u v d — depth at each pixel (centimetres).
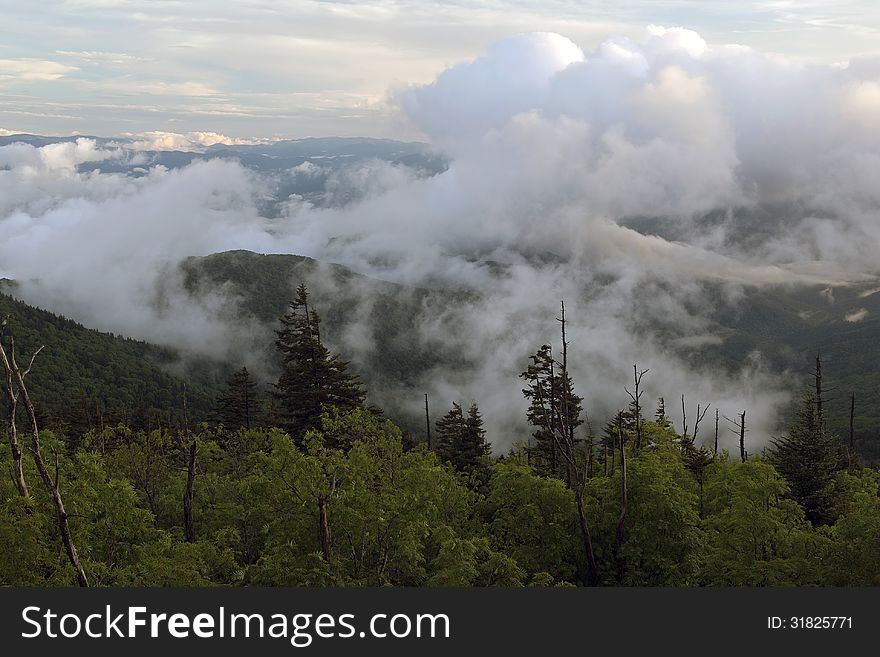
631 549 2992
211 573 2570
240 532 3152
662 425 4928
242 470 3750
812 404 5559
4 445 2498
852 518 2558
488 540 3009
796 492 5131
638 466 3191
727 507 3209
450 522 3375
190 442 3231
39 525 2089
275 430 2870
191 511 3066
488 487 4397
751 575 2645
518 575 2577
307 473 2589
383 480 2902
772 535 2755
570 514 3159
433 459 3572
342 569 2441
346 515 2528
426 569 2847
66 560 2178
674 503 3034
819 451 5228
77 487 2312
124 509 2419
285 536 2570
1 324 2141
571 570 3061
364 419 3669
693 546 3003
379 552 2606
